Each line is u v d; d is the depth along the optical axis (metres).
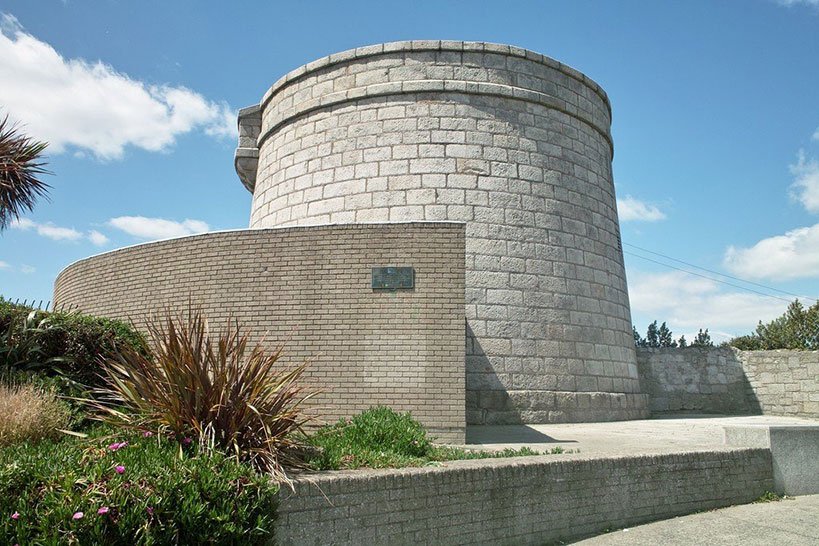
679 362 21.77
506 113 17.47
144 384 6.66
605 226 18.77
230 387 6.57
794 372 20.75
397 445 8.46
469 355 15.40
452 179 16.69
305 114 18.62
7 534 4.39
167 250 13.30
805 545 7.34
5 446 6.29
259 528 5.18
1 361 8.79
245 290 12.18
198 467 5.28
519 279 16.31
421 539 6.40
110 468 5.00
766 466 9.82
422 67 17.56
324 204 17.45
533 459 7.66
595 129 19.47
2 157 11.40
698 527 8.07
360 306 11.59
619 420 16.98
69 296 15.77
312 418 7.36
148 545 4.58
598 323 17.44
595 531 7.88
